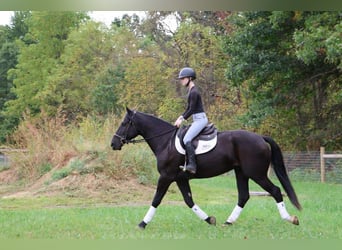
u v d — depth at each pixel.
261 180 7.47
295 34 16.02
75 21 39.34
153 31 33.41
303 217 8.88
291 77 19.30
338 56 14.95
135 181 13.23
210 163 7.49
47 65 38.47
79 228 8.00
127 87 31.42
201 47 29.30
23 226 8.29
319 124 21.06
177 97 30.50
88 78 35.91
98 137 14.43
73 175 13.16
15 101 38.81
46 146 15.68
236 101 27.61
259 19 18.92
